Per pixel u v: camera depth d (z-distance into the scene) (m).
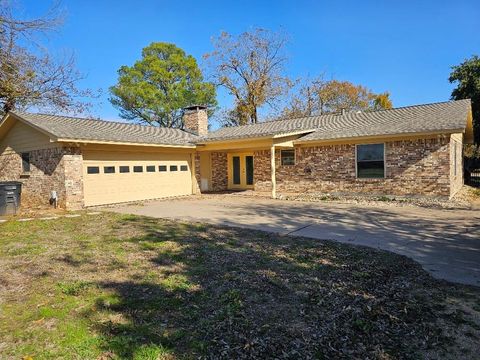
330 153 14.59
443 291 4.01
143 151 14.64
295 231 7.66
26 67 16.08
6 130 14.18
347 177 14.13
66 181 11.77
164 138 15.71
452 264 5.02
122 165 13.79
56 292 4.17
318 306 3.65
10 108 17.69
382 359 2.70
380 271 4.73
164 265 5.19
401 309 3.54
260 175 17.44
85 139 11.85
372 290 4.06
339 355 2.76
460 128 11.15
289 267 4.96
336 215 9.75
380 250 5.87
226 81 31.81
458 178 15.25
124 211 11.31
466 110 13.09
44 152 12.61
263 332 3.12
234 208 11.68
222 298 3.88
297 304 3.71
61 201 11.99
